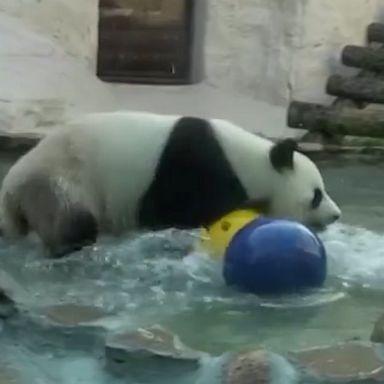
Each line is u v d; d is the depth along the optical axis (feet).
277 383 32.71
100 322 37.55
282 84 84.64
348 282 43.01
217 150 46.88
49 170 45.80
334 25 85.40
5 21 79.30
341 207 56.03
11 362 34.40
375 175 64.85
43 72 76.69
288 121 75.41
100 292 41.22
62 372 33.81
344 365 33.68
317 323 38.60
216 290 41.63
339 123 73.56
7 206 46.75
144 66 87.30
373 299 41.29
